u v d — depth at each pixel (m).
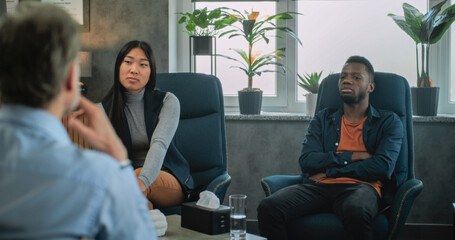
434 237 3.20
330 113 2.65
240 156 3.36
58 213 0.58
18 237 0.57
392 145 2.39
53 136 0.64
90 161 0.62
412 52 3.44
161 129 2.37
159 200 2.31
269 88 3.66
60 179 0.59
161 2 3.28
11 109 0.64
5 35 0.64
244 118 3.31
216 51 3.63
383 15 3.46
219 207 1.87
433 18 3.02
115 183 0.62
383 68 3.48
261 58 3.31
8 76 0.63
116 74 2.44
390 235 2.24
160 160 2.27
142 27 3.30
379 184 2.43
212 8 3.61
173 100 2.47
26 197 0.58
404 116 2.55
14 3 3.23
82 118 2.86
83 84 3.12
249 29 3.18
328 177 2.45
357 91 2.50
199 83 2.67
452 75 3.40
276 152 3.34
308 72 3.59
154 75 2.49
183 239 1.74
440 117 3.12
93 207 0.59
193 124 2.64
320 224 2.17
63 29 0.65
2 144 0.62
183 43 3.65
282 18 3.25
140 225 0.65
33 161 0.60
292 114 3.45
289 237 2.26
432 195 3.19
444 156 3.18
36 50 0.63
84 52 3.19
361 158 2.45
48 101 0.65
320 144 2.59
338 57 3.54
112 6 3.30
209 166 2.60
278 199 2.25
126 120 2.44
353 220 2.08
